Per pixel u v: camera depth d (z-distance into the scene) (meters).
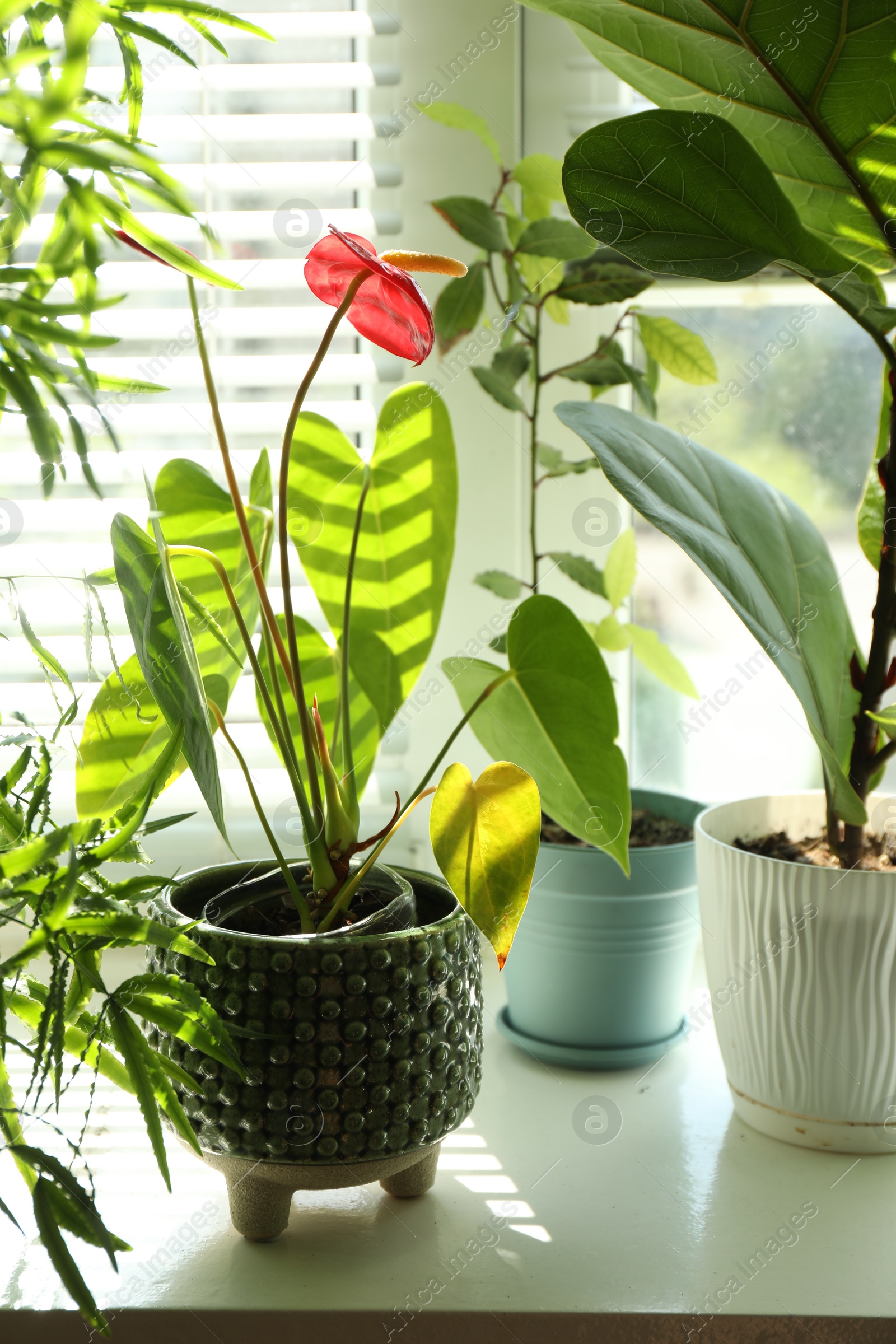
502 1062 0.79
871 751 0.70
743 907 0.65
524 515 0.96
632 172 0.56
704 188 0.56
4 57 0.49
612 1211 0.61
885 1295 0.54
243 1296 0.54
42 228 0.82
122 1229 0.60
